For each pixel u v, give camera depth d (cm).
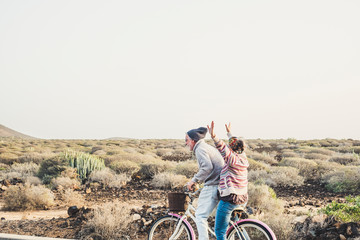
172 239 509
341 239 546
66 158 1742
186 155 3048
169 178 1435
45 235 672
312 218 634
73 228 705
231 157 440
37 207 1058
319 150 3105
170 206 502
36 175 1736
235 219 466
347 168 1513
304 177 1630
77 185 1459
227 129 476
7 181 1451
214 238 608
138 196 1268
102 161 1916
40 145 4753
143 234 665
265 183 1488
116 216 687
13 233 682
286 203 1113
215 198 466
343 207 697
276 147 4225
